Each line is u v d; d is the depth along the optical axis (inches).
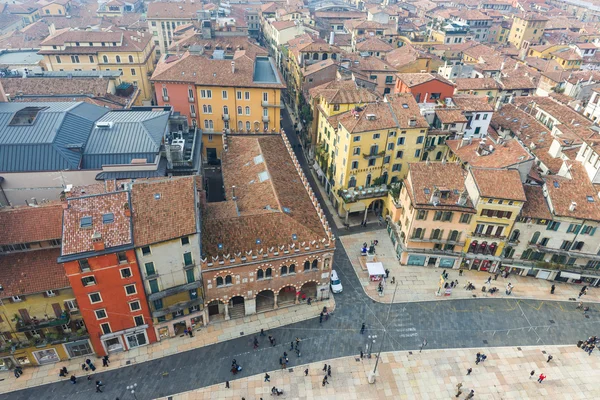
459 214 2596.0
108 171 2474.2
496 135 3558.1
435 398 2055.9
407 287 2669.8
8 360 2053.4
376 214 3385.8
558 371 2207.2
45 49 4576.8
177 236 1958.7
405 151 3169.3
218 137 3863.2
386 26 6476.4
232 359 2190.0
